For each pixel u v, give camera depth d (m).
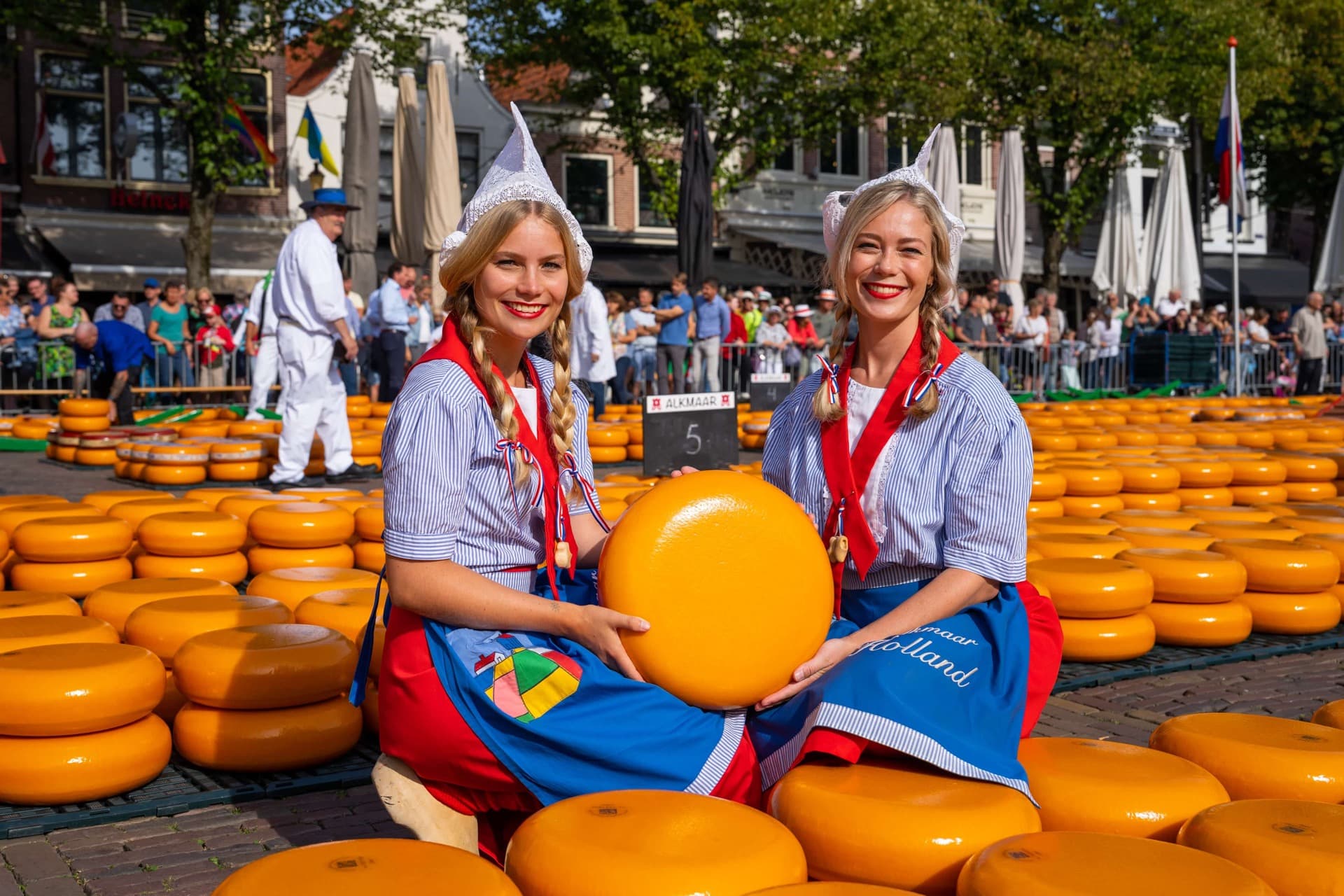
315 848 1.90
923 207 2.57
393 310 13.15
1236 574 4.52
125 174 24.11
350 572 4.38
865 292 2.60
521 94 28.77
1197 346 19.19
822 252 28.25
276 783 3.10
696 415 8.55
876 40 24.19
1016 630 2.50
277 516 5.02
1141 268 26.27
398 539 2.30
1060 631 2.64
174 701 3.37
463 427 2.33
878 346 2.66
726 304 14.82
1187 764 2.44
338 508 5.19
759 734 2.45
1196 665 4.36
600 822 1.96
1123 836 1.98
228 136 20.00
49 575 4.57
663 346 14.28
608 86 24.19
